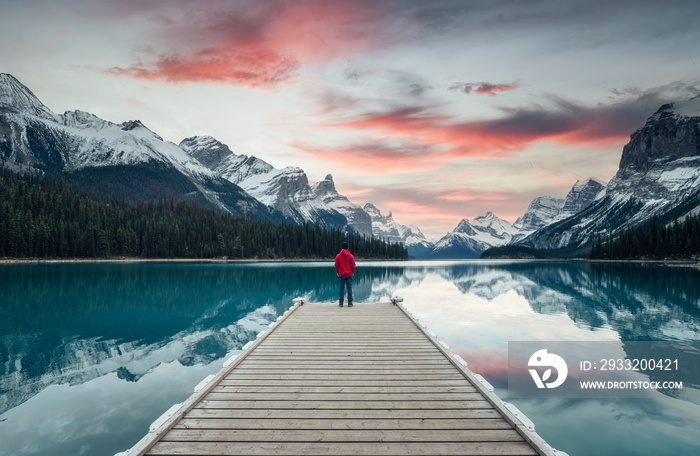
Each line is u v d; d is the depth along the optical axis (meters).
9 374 11.12
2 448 7.01
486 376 10.85
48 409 8.70
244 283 39.53
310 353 9.46
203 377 10.93
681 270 64.12
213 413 5.94
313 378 7.59
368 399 6.51
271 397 6.59
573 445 7.08
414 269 82.56
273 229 138.38
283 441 5.11
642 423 7.97
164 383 10.41
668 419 8.14
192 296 28.72
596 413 8.48
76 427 7.84
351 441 5.12
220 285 37.25
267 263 104.19
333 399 6.51
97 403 9.05
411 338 11.04
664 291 32.81
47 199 107.38
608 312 21.92
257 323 18.67
